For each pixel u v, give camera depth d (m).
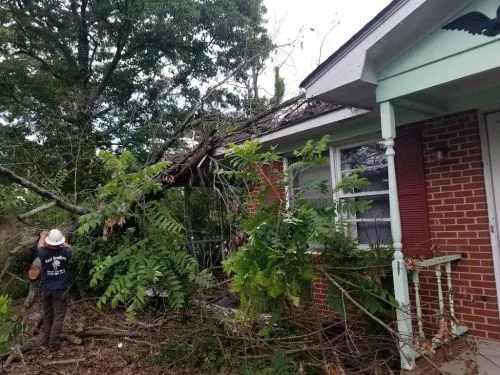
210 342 5.36
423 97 4.48
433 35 3.71
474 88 4.49
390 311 4.48
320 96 4.44
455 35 3.58
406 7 3.60
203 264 8.39
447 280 4.66
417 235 5.16
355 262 4.52
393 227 4.02
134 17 17.23
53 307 6.46
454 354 4.07
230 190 6.38
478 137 4.66
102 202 7.40
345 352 4.63
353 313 4.59
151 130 12.81
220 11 16.94
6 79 16.02
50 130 13.59
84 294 8.75
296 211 3.95
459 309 4.73
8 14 18.19
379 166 5.82
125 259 4.98
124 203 5.18
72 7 18.80
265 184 4.29
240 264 3.74
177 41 17.73
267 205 4.09
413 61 3.84
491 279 4.51
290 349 4.79
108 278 7.99
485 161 4.61
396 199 4.03
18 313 6.56
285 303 4.65
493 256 4.50
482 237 4.59
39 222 9.16
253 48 14.39
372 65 4.07
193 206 9.40
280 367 4.43
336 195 6.14
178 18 16.86
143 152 15.09
